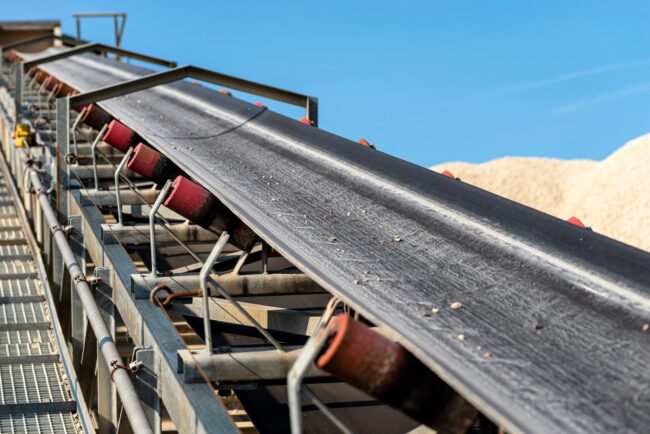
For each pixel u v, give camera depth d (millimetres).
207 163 7859
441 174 6352
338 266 4879
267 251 6777
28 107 18703
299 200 6430
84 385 8852
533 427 3021
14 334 11273
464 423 3861
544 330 3885
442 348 3680
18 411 8781
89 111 12383
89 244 9164
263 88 10523
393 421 5203
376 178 6766
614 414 3154
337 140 8312
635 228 28672
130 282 6613
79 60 24953
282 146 8539
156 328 5785
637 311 3934
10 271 13930
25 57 29344
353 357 3539
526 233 4980
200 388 4801
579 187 35031
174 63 18125
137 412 5258
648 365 3498
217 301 6414
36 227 15000
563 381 3398
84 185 10883
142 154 8219
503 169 39656
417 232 5430
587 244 4621
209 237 8406
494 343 3770
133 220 10359
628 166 32469
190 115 11258
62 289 10922
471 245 5051
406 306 4227
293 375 3244
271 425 5148
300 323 5902
